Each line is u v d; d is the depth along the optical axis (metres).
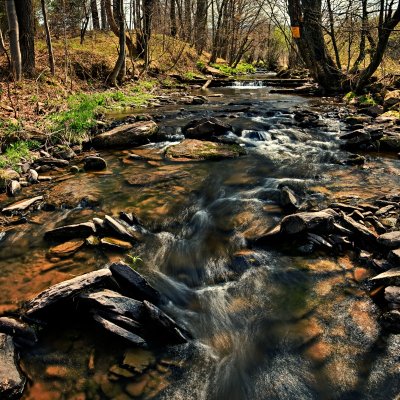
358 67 18.39
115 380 3.06
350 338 3.42
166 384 3.05
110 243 4.92
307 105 14.56
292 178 7.05
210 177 7.30
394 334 3.41
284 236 4.89
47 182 7.17
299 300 3.93
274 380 3.10
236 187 6.81
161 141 9.91
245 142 9.52
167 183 7.04
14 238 5.19
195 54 32.16
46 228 5.46
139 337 3.43
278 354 3.33
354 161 7.75
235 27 37.22
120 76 18.56
